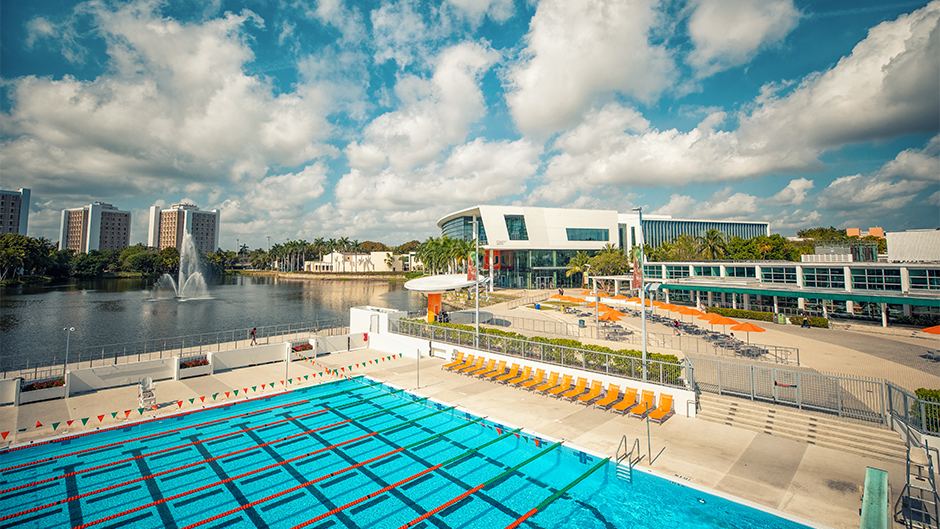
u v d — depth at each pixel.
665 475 14.21
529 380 24.53
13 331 50.00
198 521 12.18
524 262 97.00
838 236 121.81
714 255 88.69
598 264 77.94
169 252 167.25
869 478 12.26
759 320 45.19
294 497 13.50
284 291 111.44
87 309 70.75
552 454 16.30
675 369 20.56
